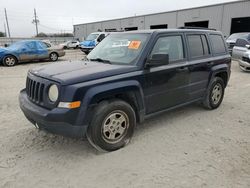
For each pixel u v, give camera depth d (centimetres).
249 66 1096
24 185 295
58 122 320
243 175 312
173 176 310
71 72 352
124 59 410
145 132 441
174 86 446
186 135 430
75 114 322
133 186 292
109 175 314
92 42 2125
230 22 2702
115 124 368
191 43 488
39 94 348
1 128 460
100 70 359
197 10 3039
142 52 398
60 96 321
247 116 529
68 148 384
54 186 294
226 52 582
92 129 346
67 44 3812
